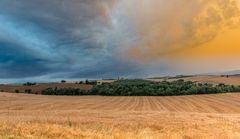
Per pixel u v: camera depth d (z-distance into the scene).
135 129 21.23
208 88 127.06
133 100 102.06
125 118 32.44
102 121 27.70
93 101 94.31
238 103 87.12
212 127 24.52
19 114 41.22
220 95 113.56
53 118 28.97
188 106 81.31
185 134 18.55
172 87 132.62
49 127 14.77
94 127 20.09
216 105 82.88
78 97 113.44
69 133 14.23
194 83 142.50
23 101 82.25
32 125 15.44
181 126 24.56
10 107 66.88
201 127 24.06
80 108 70.94
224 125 26.58
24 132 13.37
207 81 148.12
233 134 19.14
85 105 79.38
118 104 85.94
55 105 75.75
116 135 14.41
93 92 134.38
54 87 141.00
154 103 90.88
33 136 12.86
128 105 83.38
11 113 44.28
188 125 25.48
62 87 140.00
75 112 46.16
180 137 17.31
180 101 96.38
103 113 43.59
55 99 96.88
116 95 131.50
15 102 78.56
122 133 15.09
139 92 130.12
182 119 32.12
